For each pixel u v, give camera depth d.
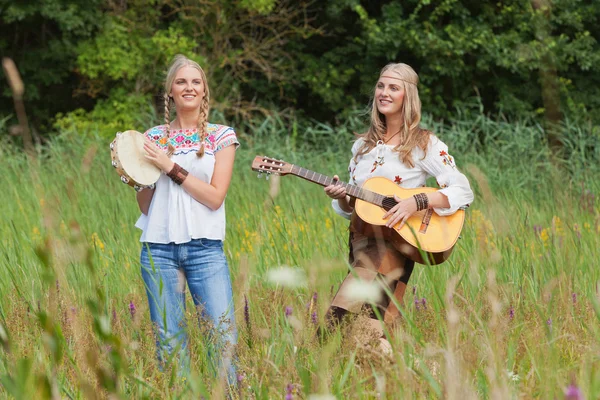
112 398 3.13
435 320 5.98
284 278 3.72
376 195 7.32
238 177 18.69
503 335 5.52
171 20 33.75
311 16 33.94
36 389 3.24
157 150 6.90
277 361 5.05
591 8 29.61
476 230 8.79
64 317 5.53
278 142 24.44
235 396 5.15
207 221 6.96
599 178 18.02
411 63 32.28
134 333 6.01
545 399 4.75
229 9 31.78
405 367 4.51
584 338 6.09
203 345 5.67
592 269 8.63
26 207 13.77
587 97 30.52
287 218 11.51
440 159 7.34
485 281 6.82
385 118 7.60
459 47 29.56
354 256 7.35
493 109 32.19
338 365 5.04
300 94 34.53
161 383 5.15
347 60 33.22
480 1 30.08
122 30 30.69
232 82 32.72
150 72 31.30
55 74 31.20
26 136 3.76
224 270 7.02
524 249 8.95
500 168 19.70
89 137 26.44
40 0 29.20
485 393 4.64
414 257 7.20
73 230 3.13
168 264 6.95
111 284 7.92
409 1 30.80
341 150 23.77
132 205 14.17
